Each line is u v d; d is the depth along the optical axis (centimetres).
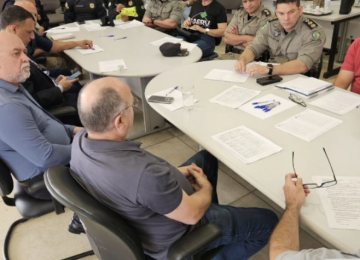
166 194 96
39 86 230
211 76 214
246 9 304
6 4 362
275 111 162
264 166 121
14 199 153
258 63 225
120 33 346
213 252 123
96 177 98
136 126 304
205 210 114
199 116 163
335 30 363
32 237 192
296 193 103
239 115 161
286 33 244
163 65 246
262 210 136
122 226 92
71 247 185
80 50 293
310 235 180
